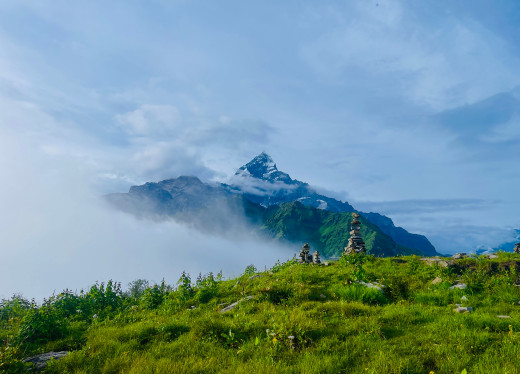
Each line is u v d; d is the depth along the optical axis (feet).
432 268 57.21
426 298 43.27
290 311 38.83
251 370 24.47
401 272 58.29
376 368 23.36
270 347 28.89
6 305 62.23
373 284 51.06
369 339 29.25
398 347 27.02
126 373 25.90
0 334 42.16
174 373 24.98
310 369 23.82
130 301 71.82
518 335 27.50
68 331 43.47
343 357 25.68
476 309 37.45
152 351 30.94
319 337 30.96
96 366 28.35
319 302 44.47
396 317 35.37
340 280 56.90
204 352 29.78
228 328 35.06
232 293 60.44
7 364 27.50
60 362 28.94
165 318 47.26
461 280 49.26
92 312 59.67
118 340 35.22
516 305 38.58
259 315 39.65
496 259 57.52
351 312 38.11
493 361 23.29
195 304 57.21
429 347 26.53
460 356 24.52
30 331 39.75
